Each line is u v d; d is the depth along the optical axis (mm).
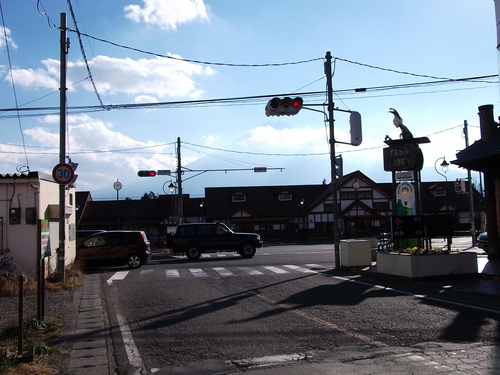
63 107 15102
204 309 9828
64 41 15164
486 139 16391
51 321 8383
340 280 14195
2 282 12562
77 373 5805
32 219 15086
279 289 12484
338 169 18281
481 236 22422
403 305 9695
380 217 55406
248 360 6160
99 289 13461
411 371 5496
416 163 17141
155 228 58031
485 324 7809
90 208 59531
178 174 33250
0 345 6980
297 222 58531
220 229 25406
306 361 6051
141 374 5781
